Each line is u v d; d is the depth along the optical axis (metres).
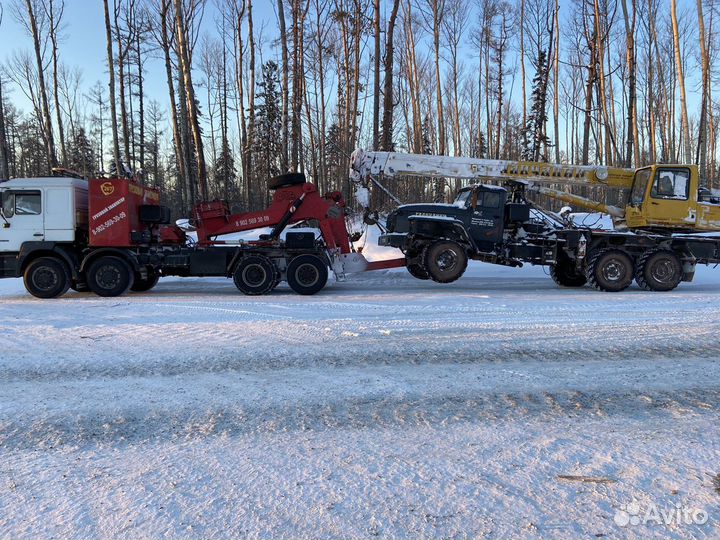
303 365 4.77
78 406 3.78
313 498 2.51
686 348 5.35
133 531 2.25
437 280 10.82
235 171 43.06
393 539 2.18
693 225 10.86
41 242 9.83
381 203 20.23
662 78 32.97
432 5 27.31
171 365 4.79
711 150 33.28
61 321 6.83
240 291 10.57
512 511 2.38
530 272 13.78
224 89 36.47
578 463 2.86
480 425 3.40
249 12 22.19
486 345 5.47
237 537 2.20
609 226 13.21
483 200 11.09
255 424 3.44
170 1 20.86
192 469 2.81
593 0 24.59
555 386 4.17
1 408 3.74
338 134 28.73
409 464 2.86
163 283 12.42
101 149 46.94
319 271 9.97
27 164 51.31
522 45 31.84
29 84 31.52
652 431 3.29
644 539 2.17
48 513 2.39
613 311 7.48
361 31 20.41
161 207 10.44
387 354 5.13
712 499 2.47
